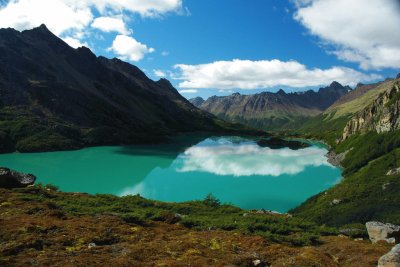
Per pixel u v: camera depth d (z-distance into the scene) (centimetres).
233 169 16300
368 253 3381
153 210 5188
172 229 3938
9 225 3181
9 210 3812
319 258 3009
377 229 3966
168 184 13262
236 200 11469
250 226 4319
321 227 4925
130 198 6253
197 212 5853
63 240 2962
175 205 6178
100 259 2572
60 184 12838
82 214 4081
